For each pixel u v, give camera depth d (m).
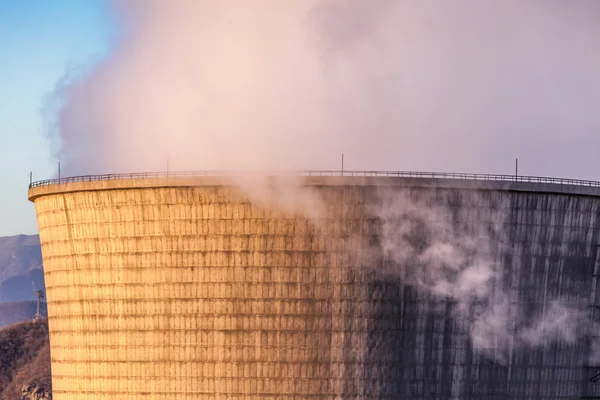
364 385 80.00
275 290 80.56
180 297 82.19
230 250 81.12
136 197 83.19
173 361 82.38
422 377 80.62
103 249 85.00
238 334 80.94
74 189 85.56
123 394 84.19
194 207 81.69
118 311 84.44
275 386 80.38
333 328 80.12
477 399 81.69
